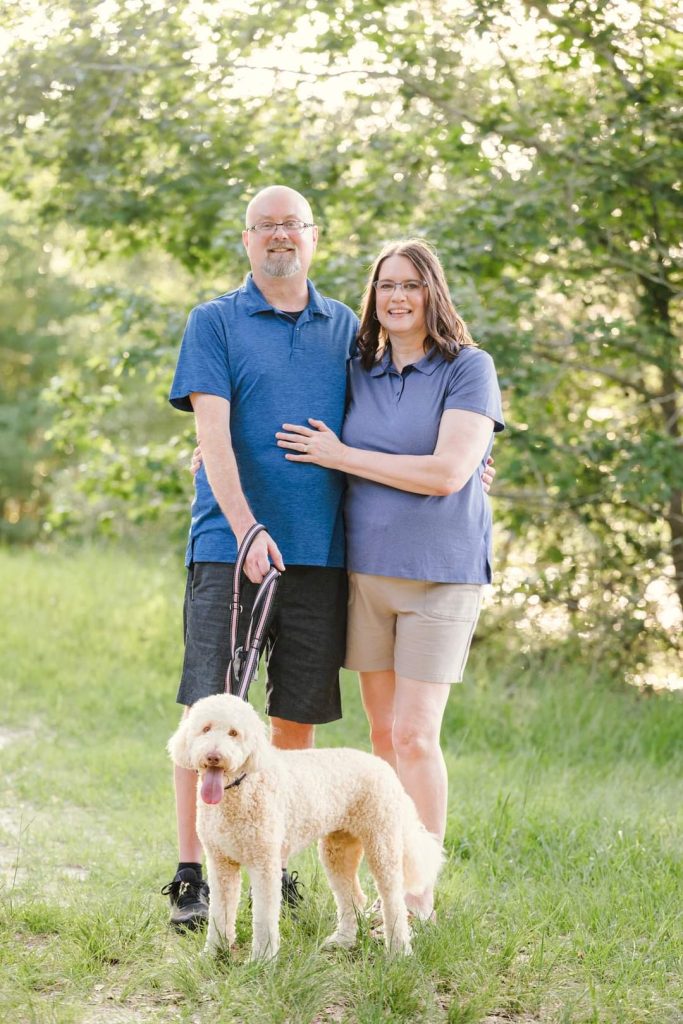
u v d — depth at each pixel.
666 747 7.10
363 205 8.58
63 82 8.32
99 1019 2.90
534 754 6.68
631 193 8.32
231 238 8.36
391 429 3.85
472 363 3.85
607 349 8.84
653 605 9.04
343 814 3.33
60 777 5.88
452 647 3.82
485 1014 3.00
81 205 9.12
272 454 3.82
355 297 8.01
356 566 3.87
